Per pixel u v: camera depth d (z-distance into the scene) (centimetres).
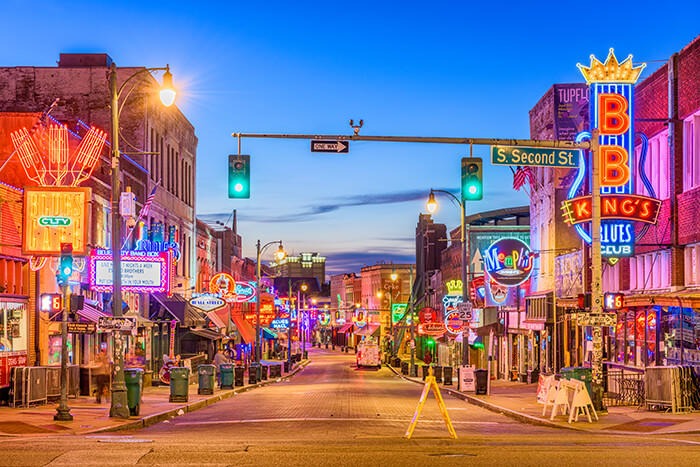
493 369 5312
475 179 2111
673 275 2642
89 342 3412
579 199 2773
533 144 2161
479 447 1478
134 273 3447
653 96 2839
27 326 2805
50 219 2745
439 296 8588
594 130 2211
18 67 4600
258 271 5684
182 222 5597
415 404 3011
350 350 15100
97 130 3634
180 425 2162
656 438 1722
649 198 2697
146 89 4612
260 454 1339
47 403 2638
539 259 4200
